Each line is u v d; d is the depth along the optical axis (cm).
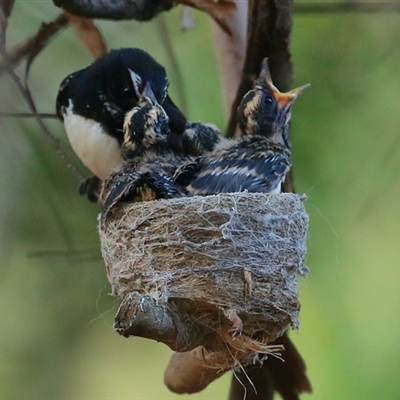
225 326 813
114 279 858
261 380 970
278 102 991
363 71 1048
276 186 928
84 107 1041
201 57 1131
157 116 966
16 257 1084
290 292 840
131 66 1032
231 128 1038
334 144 1045
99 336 1187
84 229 1089
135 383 1235
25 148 1042
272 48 973
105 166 1048
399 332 1132
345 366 1137
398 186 1041
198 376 943
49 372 1161
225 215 833
